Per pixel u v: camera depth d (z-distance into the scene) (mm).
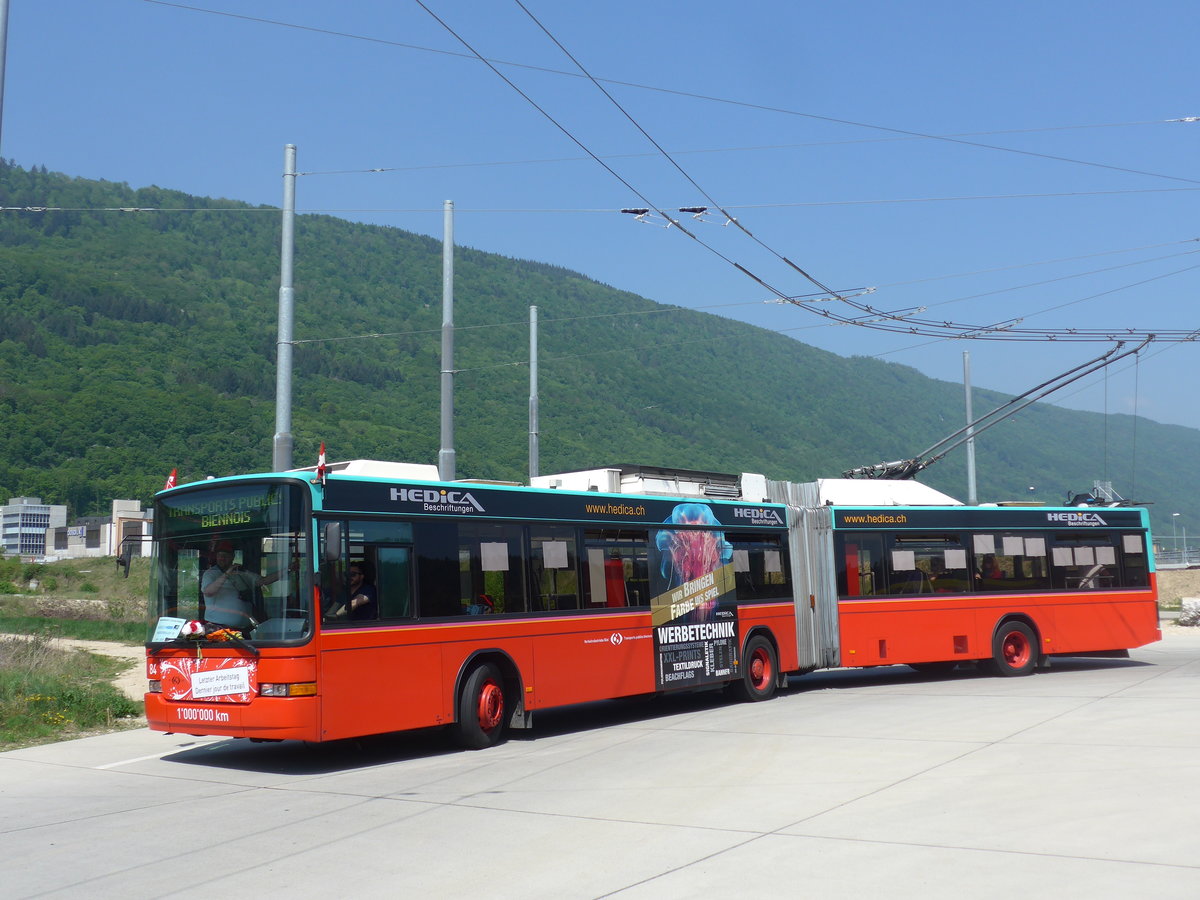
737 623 16844
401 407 174625
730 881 6727
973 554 19672
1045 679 18844
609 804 9180
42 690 16062
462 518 13125
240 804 9750
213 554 11883
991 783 9508
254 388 181750
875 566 18938
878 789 9414
